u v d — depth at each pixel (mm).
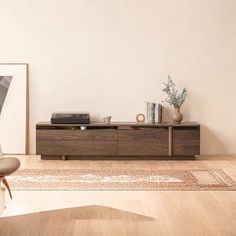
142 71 4859
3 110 4879
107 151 4605
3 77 4855
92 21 4828
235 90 4891
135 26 4832
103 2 4816
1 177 2641
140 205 3043
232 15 4840
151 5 4820
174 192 3363
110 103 4883
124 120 4891
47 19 4828
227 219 2758
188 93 4879
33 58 4855
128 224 2668
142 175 3920
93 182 3664
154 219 2758
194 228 2602
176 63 4859
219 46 4855
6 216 2812
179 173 3998
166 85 4852
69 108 4887
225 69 4875
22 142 4898
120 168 4230
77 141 4594
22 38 4836
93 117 4895
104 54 4848
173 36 4844
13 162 2738
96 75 4867
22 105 4875
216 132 4922
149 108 4734
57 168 4211
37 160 4602
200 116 4910
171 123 4684
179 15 4828
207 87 4883
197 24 4840
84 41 4840
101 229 2584
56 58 4855
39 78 4867
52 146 4594
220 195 3285
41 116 4898
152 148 4609
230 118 4910
